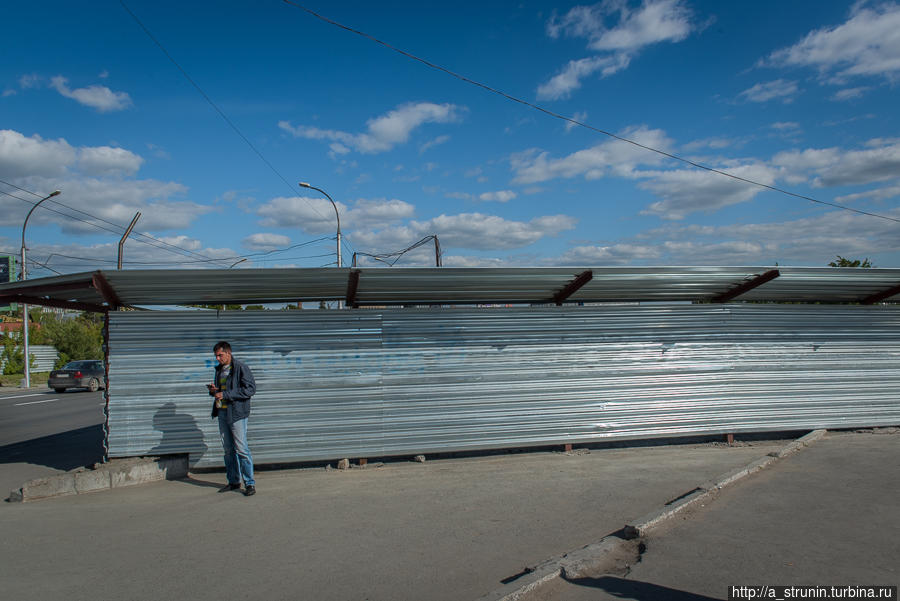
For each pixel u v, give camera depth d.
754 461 7.91
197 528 5.96
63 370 27.84
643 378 9.48
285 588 4.42
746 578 4.34
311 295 9.46
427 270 8.04
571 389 9.26
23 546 5.50
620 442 9.91
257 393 8.45
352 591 4.34
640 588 4.26
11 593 4.42
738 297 10.13
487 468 8.34
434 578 4.54
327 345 8.66
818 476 7.23
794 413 9.93
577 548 5.11
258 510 6.54
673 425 9.53
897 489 6.57
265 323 8.52
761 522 5.57
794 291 10.32
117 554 5.24
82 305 9.58
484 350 9.05
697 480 7.31
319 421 8.57
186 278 7.82
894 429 10.23
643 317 9.55
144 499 7.15
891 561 4.56
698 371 9.66
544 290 9.56
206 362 8.38
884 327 10.40
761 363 9.88
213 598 4.28
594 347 9.38
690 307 9.71
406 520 6.03
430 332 8.92
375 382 8.73
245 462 7.24
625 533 5.36
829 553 4.75
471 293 9.49
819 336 10.13
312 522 6.05
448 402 8.91
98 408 19.42
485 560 4.88
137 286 8.18
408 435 8.76
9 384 34.28
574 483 7.34
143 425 8.22
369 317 8.77
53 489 7.26
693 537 5.24
